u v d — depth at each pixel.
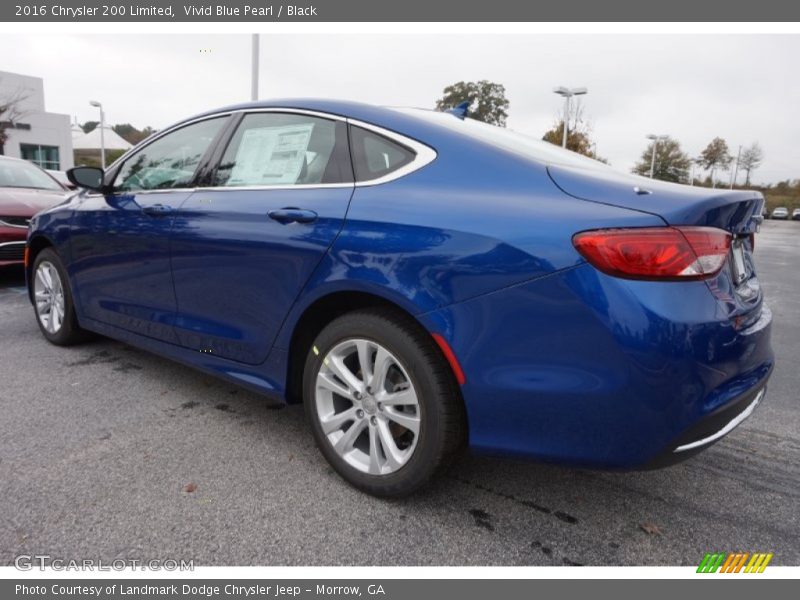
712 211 1.74
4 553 1.83
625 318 1.62
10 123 32.81
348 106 2.41
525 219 1.80
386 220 2.04
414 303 1.93
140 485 2.23
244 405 3.06
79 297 3.63
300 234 2.25
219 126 2.87
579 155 2.61
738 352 1.77
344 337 2.19
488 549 1.95
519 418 1.82
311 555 1.88
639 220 1.67
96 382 3.32
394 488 2.10
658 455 1.68
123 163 3.37
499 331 1.79
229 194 2.63
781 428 3.03
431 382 1.96
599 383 1.67
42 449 2.49
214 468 2.39
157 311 3.02
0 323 4.55
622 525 2.10
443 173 2.06
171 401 3.08
